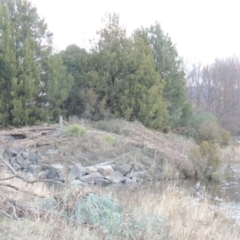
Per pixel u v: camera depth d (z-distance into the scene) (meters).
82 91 25.36
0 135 19.61
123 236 6.61
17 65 23.06
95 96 25.14
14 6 24.78
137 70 25.75
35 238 5.93
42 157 17.98
